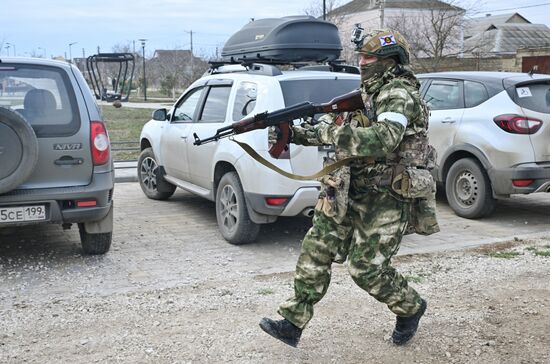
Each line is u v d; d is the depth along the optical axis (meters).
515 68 32.84
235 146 6.15
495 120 7.28
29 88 5.30
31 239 6.53
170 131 7.86
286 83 6.07
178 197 9.05
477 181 7.46
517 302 4.59
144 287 4.96
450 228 7.20
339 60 7.83
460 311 4.41
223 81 6.97
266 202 5.87
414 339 3.93
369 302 4.55
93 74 29.55
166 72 50.66
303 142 3.50
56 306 4.48
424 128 3.28
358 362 3.63
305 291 3.43
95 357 3.64
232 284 5.02
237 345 3.81
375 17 53.00
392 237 3.34
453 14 37.53
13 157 4.96
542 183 7.11
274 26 7.89
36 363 3.56
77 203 5.34
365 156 3.10
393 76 3.19
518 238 6.64
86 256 5.89
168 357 3.65
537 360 3.66
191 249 6.21
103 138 5.46
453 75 8.13
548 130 7.13
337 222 3.32
